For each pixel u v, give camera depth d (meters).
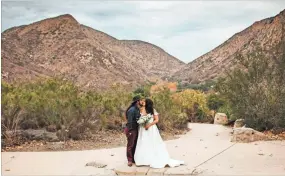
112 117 20.23
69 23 123.25
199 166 10.43
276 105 17.80
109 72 103.31
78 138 16.08
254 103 18.72
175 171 9.72
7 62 76.25
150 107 10.64
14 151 13.03
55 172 9.79
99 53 112.38
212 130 22.78
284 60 18.06
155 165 10.20
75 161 11.28
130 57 128.50
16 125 14.80
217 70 87.75
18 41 106.81
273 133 17.31
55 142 15.04
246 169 9.89
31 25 118.06
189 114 34.66
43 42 109.56
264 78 18.64
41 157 11.85
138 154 10.37
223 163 10.80
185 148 13.88
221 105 35.75
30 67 86.00
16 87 16.78
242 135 15.48
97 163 10.66
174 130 21.73
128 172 9.70
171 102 21.83
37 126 17.69
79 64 102.62
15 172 9.76
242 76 19.30
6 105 14.41
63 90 16.19
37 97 16.00
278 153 12.20
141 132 10.48
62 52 108.31
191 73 104.62
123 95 21.20
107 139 16.53
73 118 15.75
